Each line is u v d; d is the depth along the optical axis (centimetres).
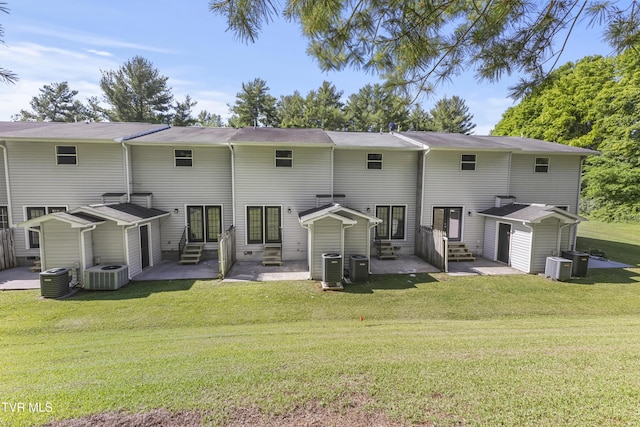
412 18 394
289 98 3628
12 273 1145
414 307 846
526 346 490
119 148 1261
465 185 1430
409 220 1477
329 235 1098
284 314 793
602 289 1005
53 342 601
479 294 953
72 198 1255
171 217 1351
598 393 313
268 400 308
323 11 371
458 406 293
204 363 431
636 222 2314
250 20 332
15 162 1217
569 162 1518
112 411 290
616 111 2261
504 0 379
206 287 1005
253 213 1337
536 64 422
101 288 968
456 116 3706
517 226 1245
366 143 1428
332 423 269
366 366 395
